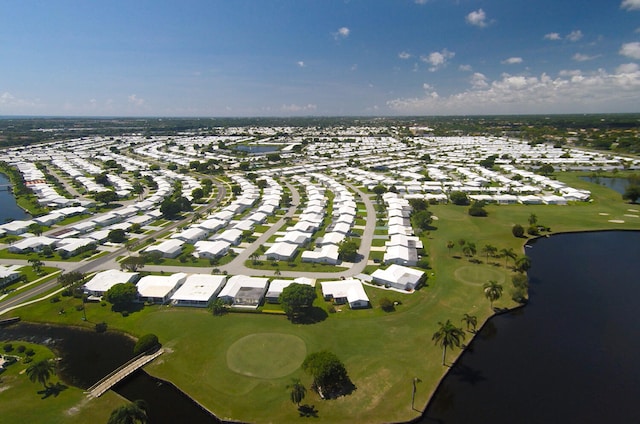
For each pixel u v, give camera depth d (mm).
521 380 79312
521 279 109188
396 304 105750
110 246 155000
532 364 84188
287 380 77562
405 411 70250
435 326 95750
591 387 77562
